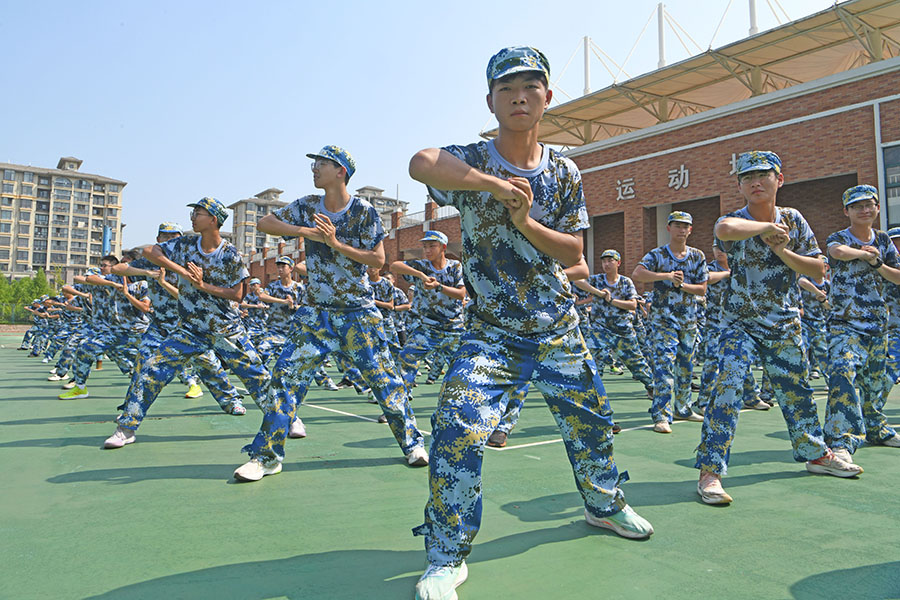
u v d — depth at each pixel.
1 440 5.05
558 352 2.47
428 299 7.30
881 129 13.55
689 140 17.03
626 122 23.55
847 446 4.34
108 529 2.81
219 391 5.36
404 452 4.24
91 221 121.19
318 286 4.04
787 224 3.56
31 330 20.95
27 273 115.06
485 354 2.34
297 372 3.96
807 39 16.38
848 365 4.43
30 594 2.09
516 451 4.77
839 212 15.45
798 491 3.56
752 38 16.23
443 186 2.08
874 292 4.59
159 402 7.72
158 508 3.15
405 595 2.12
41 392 8.81
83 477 3.80
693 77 18.98
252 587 2.17
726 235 3.18
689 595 2.13
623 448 4.88
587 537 2.74
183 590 2.14
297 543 2.64
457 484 2.16
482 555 2.51
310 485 3.66
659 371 5.82
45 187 117.44
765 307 3.55
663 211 18.61
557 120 23.11
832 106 14.34
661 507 3.24
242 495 3.42
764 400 7.66
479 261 2.39
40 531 2.77
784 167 15.10
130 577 2.25
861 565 2.41
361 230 4.04
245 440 5.14
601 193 19.36
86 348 8.07
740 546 2.63
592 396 2.55
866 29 15.33
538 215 2.39
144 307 7.84
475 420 2.21
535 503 3.29
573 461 2.71
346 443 5.04
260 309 12.12
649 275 5.76
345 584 2.21
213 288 4.60
